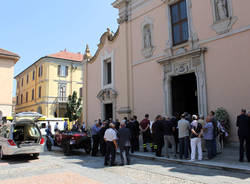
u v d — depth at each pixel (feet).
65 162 29.53
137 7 51.67
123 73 53.52
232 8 34.86
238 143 32.27
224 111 33.65
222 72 35.22
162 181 18.89
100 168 24.97
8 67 85.76
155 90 45.47
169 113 42.06
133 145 34.14
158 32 46.09
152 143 34.76
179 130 28.04
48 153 39.65
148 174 21.52
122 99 53.16
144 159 30.14
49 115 114.52
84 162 29.19
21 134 36.55
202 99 37.17
